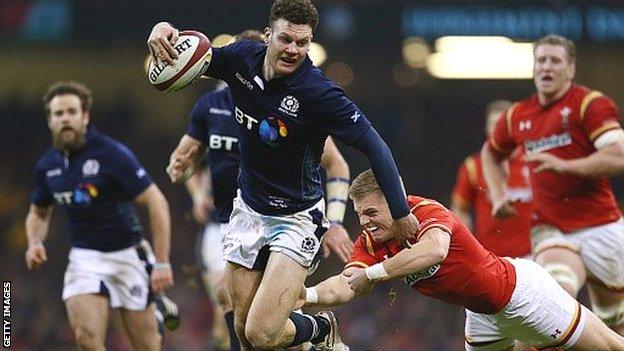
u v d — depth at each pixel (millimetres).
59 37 68125
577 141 27781
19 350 62094
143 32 68312
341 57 72125
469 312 24141
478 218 35906
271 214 21453
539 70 28016
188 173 27062
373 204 21438
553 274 27391
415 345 61562
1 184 80062
